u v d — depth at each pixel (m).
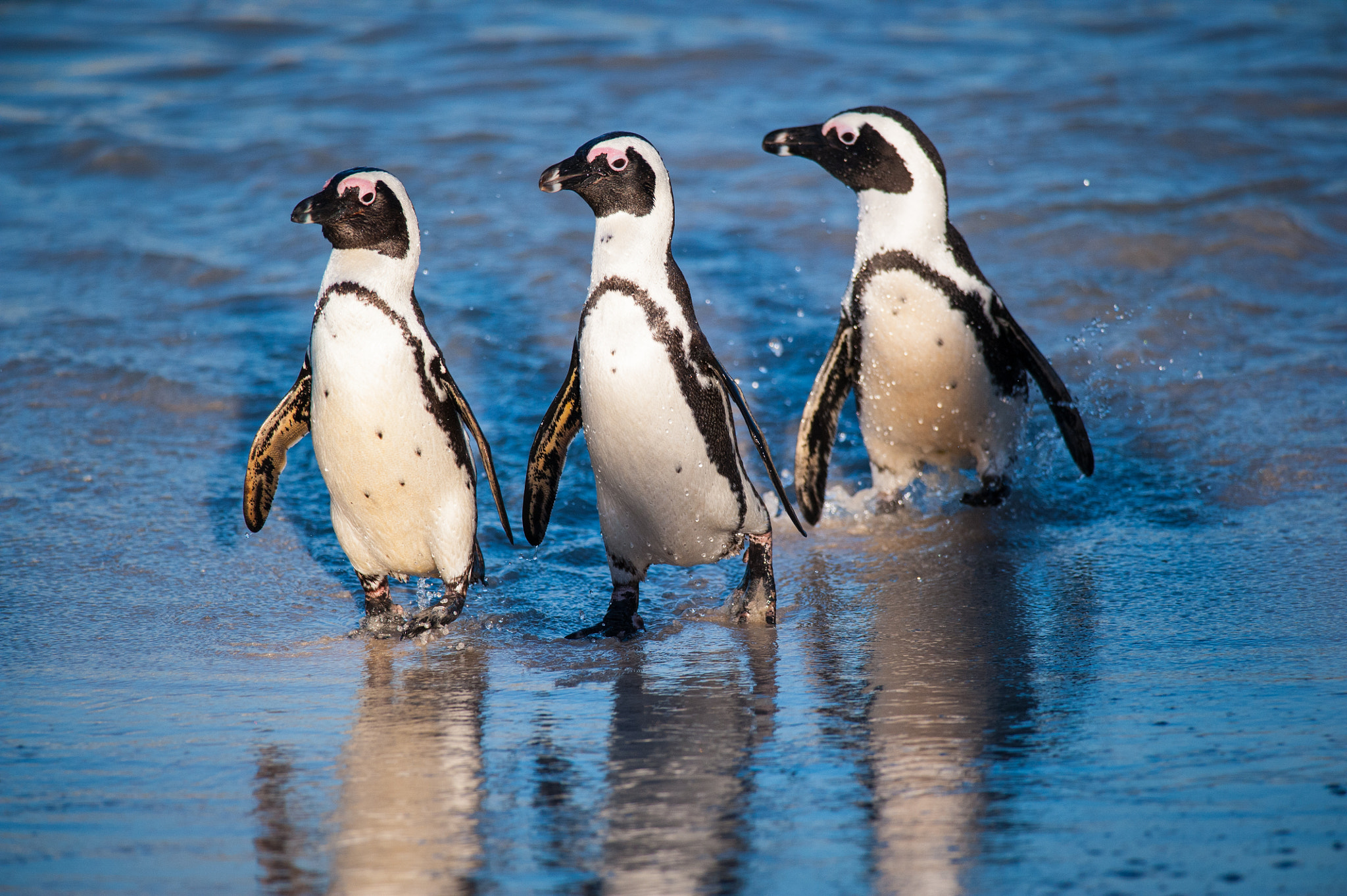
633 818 6.59
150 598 10.52
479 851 6.27
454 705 8.36
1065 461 13.98
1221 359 16.61
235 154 27.06
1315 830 6.20
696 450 9.46
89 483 13.17
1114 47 36.94
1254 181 24.50
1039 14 41.62
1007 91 31.20
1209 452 13.68
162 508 12.57
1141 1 43.84
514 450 14.25
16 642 9.51
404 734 7.84
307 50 36.22
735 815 6.59
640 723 7.95
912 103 30.34
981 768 7.08
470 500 9.70
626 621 9.90
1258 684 8.27
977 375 12.40
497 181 25.06
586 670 9.05
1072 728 7.61
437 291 19.75
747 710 8.15
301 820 6.66
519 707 8.29
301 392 9.87
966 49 36.34
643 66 33.38
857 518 12.82
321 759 7.45
